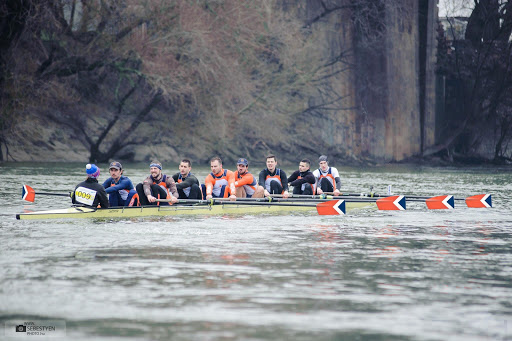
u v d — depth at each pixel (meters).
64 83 166.12
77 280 26.59
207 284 26.19
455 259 32.56
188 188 54.56
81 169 130.00
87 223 45.12
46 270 28.50
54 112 172.25
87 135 175.75
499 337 19.83
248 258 32.16
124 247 35.03
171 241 37.53
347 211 59.78
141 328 20.41
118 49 160.00
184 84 166.88
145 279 26.95
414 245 37.25
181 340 19.31
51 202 61.75
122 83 181.25
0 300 23.39
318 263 31.02
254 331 20.22
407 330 20.44
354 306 23.12
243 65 180.50
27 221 45.62
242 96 177.00
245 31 175.88
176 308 22.61
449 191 84.50
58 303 23.08
